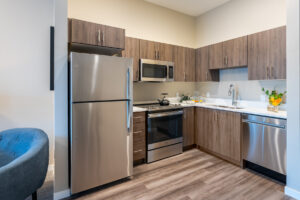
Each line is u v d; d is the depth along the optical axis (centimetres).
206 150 313
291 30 183
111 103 200
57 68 178
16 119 227
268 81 267
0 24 217
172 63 316
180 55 335
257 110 246
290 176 185
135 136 252
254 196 182
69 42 215
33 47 234
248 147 240
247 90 296
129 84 211
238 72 311
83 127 183
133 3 312
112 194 188
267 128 217
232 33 319
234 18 315
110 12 289
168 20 355
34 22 234
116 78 202
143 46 288
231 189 195
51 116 247
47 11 241
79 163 183
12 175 101
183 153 307
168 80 310
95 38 229
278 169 206
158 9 341
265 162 220
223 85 339
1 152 154
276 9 257
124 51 269
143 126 261
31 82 234
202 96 386
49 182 212
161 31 346
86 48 247
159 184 207
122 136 210
